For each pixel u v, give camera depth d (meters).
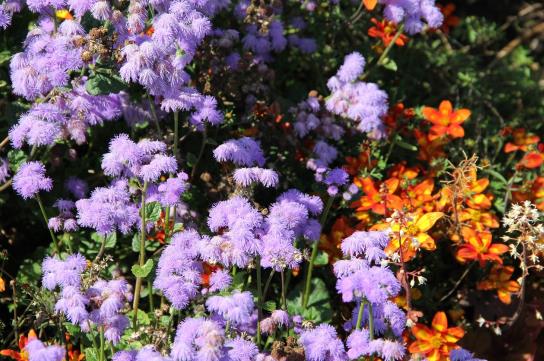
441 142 1.13
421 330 0.96
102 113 1.02
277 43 1.13
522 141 1.17
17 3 1.03
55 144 1.05
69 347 0.99
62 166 1.07
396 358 0.91
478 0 1.48
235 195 0.98
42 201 1.06
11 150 1.04
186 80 0.99
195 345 0.88
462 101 1.27
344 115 1.10
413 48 1.28
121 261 1.05
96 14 0.98
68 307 0.89
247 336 0.94
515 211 0.98
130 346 0.95
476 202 1.08
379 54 1.22
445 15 1.25
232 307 0.89
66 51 0.98
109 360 0.96
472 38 1.36
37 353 0.86
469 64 1.30
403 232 0.96
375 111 1.08
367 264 0.92
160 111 1.06
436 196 1.08
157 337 0.91
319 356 0.91
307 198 1.00
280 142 1.09
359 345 0.91
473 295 1.09
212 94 1.07
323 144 1.08
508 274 1.07
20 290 1.04
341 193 1.08
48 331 1.04
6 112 1.05
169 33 0.97
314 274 1.09
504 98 1.30
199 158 1.06
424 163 1.18
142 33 1.01
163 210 1.03
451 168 1.13
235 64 1.08
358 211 1.09
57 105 1.00
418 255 1.07
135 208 0.98
